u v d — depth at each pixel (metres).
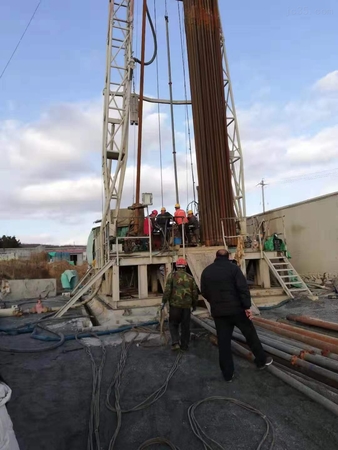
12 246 65.12
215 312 4.55
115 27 12.61
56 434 3.40
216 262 4.78
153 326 7.94
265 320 7.15
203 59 12.38
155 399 4.12
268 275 10.82
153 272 11.18
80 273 30.75
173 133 13.76
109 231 11.35
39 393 4.41
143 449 3.11
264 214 16.62
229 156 12.41
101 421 3.64
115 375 4.96
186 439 3.26
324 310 8.74
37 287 15.89
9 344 7.03
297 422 3.47
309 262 13.66
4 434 2.34
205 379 4.67
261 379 4.55
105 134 12.20
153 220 11.20
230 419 3.57
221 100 12.39
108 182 12.25
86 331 7.72
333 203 12.51
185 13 13.00
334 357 4.57
